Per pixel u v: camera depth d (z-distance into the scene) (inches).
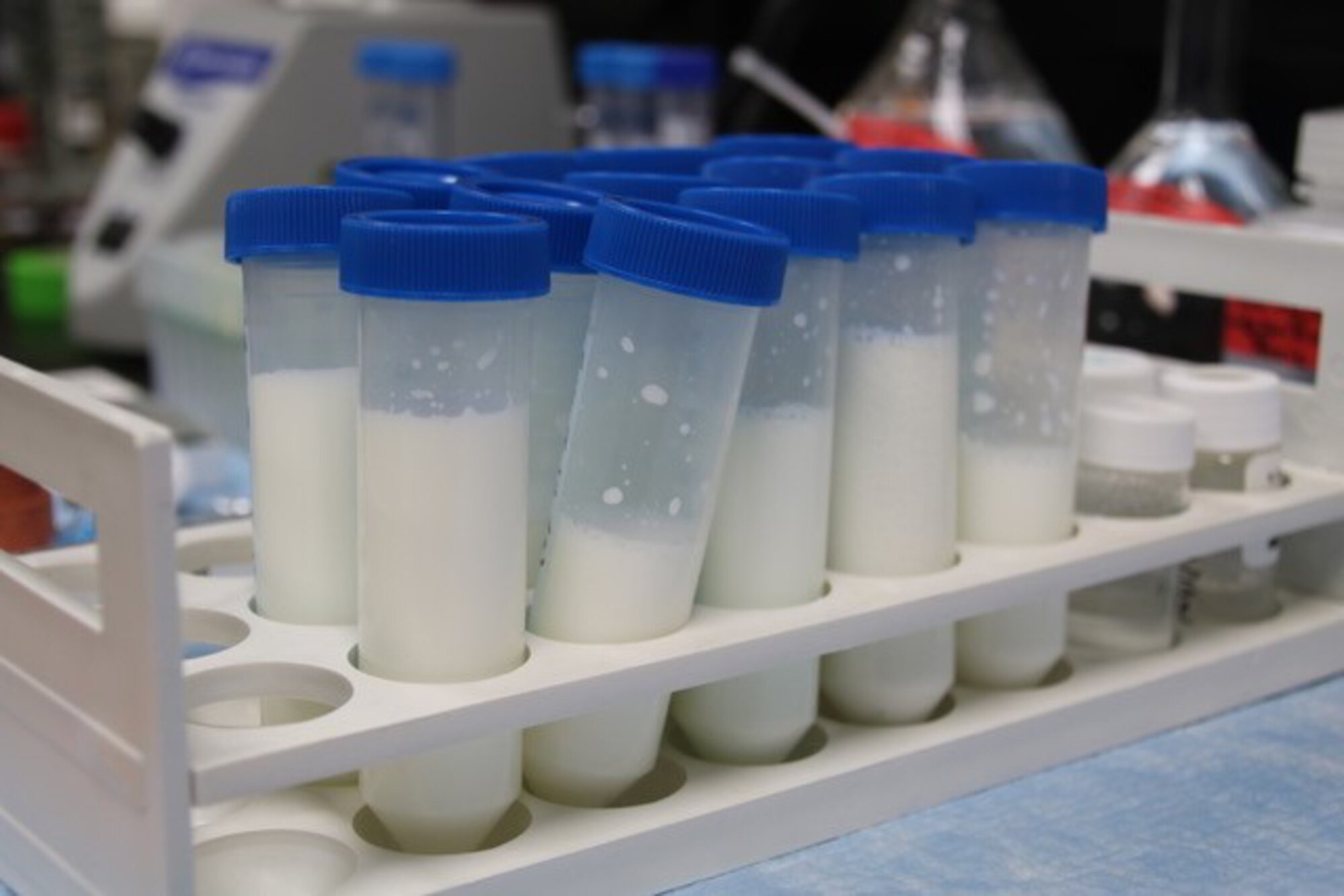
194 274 29.5
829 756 16.0
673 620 15.0
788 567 15.6
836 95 34.1
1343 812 16.2
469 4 39.0
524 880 14.2
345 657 14.7
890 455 16.2
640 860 14.7
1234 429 18.8
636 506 14.7
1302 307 19.5
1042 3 30.9
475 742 14.5
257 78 33.1
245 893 14.7
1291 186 26.6
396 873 14.1
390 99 32.9
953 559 16.7
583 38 39.9
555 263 14.9
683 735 16.4
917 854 15.4
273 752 13.0
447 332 13.8
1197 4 24.4
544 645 14.7
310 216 14.7
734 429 15.4
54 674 13.8
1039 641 17.4
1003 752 16.7
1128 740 17.6
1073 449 17.5
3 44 44.9
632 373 14.6
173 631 12.6
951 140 25.0
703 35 37.3
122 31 47.6
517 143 35.6
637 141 31.7
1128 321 22.8
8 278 39.4
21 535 17.6
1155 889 14.9
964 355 17.1
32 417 13.5
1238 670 18.4
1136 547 17.3
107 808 13.5
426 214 14.0
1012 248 17.0
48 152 45.6
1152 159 23.9
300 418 15.1
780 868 15.3
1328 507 19.0
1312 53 26.8
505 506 14.2
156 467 12.4
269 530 15.4
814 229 15.0
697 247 13.9
